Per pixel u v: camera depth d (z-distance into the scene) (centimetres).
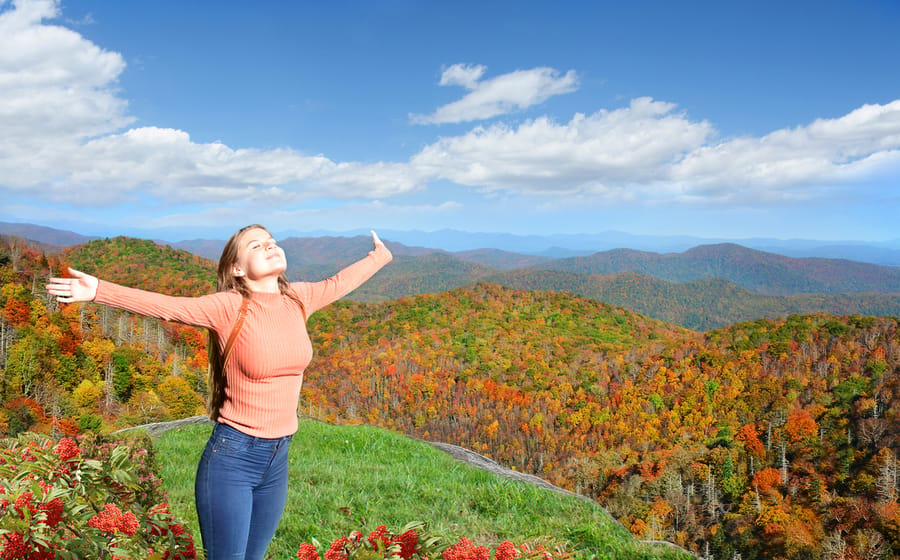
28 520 254
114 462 345
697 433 10456
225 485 240
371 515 634
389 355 15600
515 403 13000
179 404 7181
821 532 6938
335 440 1020
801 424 9062
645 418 11306
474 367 14562
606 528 671
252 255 242
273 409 247
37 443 333
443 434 12562
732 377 11306
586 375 13275
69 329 7381
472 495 757
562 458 11056
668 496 8606
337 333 17425
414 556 279
